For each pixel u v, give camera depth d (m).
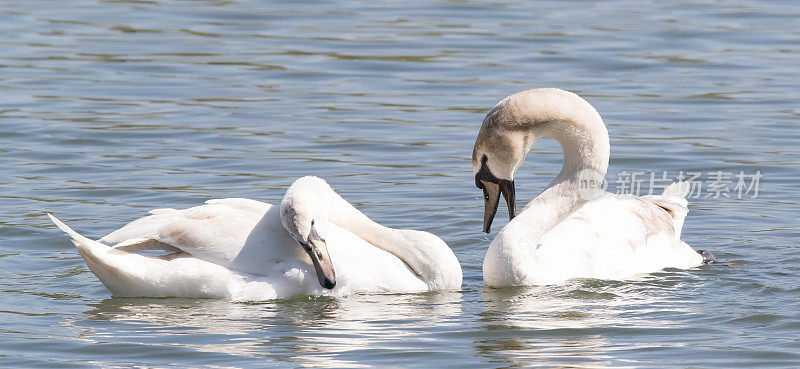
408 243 13.24
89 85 24.42
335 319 11.80
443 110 22.58
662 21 31.22
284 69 26.03
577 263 13.62
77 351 10.63
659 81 24.77
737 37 29.12
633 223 14.28
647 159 19.25
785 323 11.55
